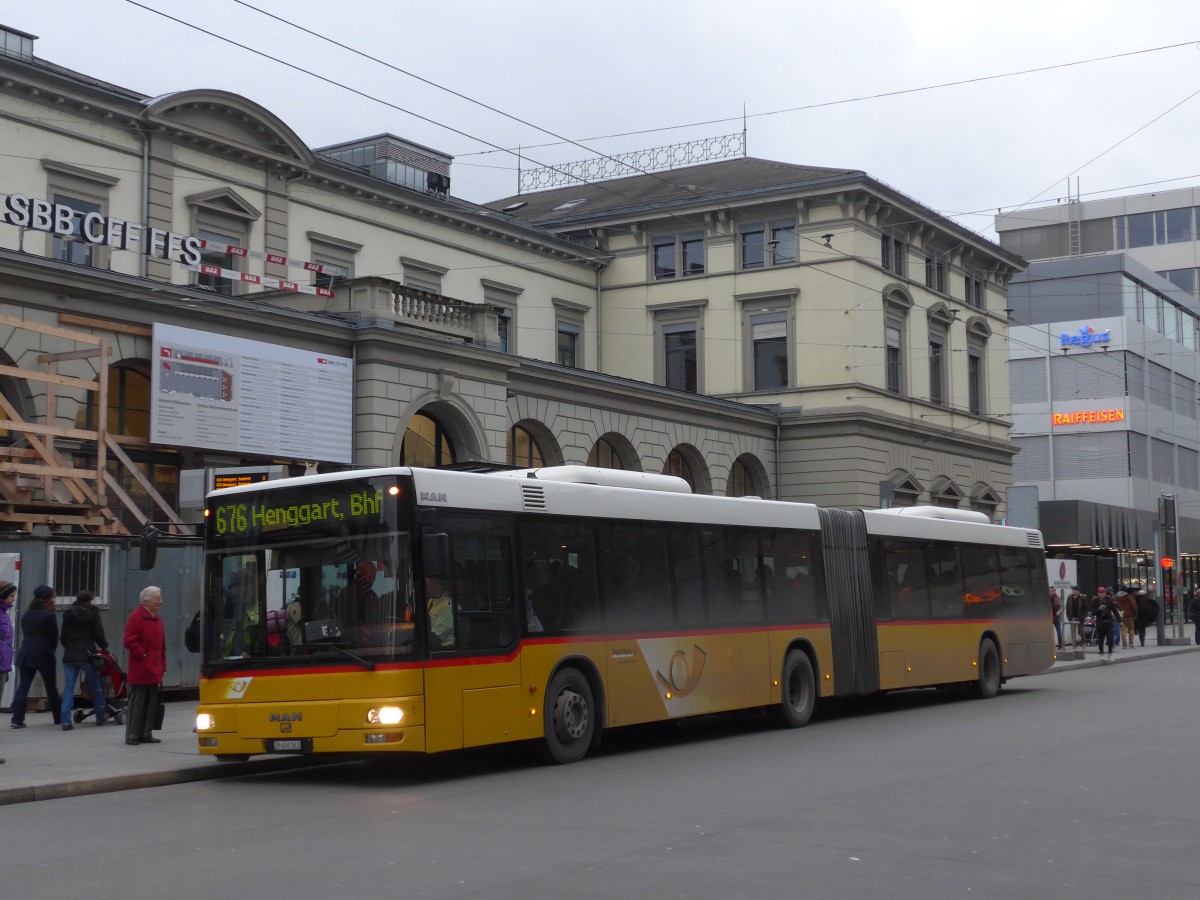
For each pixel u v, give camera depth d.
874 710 22.53
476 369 32.44
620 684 16.30
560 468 16.75
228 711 14.27
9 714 20.25
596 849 9.55
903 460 47.41
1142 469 71.31
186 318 26.44
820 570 20.61
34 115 28.95
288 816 11.66
